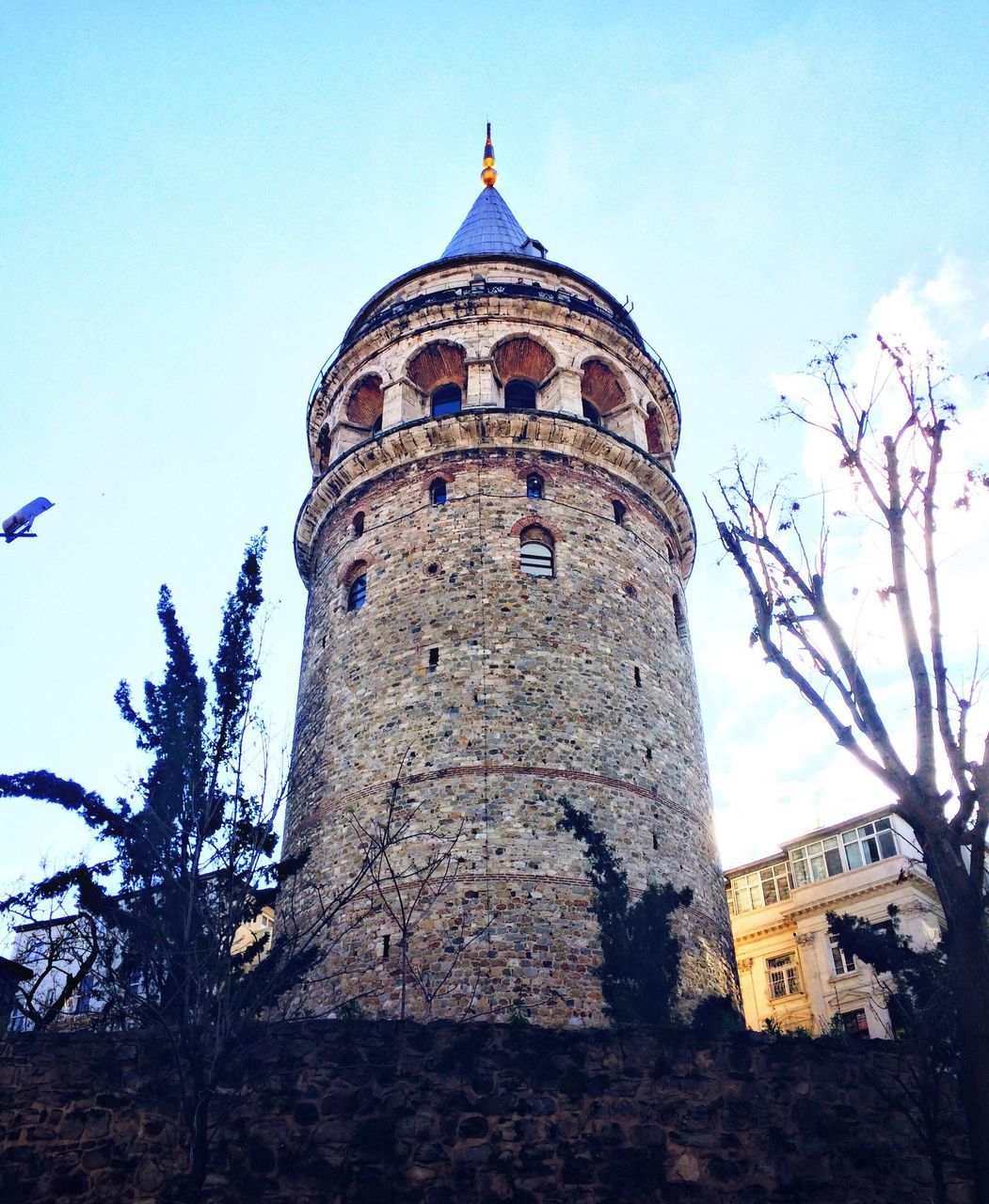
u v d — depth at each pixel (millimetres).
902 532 18094
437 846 28266
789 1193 17359
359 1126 17266
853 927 23969
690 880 30359
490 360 38500
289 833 32375
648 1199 17125
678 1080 18297
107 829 22609
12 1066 17266
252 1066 17625
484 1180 17000
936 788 16516
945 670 17141
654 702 33156
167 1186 16438
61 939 27266
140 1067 17422
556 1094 17891
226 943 17656
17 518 18625
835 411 19531
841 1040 19078
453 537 34375
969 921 15578
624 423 40000
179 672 23344
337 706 33031
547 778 29422
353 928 27641
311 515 39875
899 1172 17656
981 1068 14945
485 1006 25641
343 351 42188
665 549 38562
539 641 32000
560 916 27219
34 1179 16359
